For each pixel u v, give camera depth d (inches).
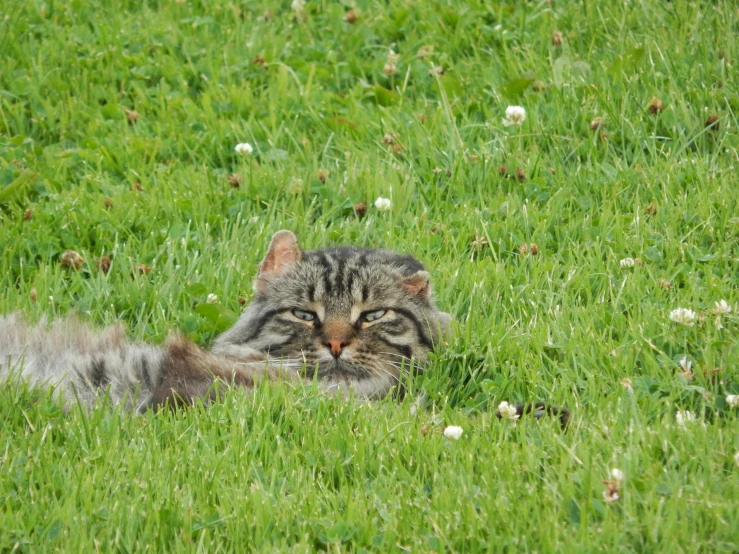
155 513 313.0
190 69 652.7
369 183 546.9
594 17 661.3
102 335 428.8
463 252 502.9
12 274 498.6
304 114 611.5
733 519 303.3
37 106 623.8
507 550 298.7
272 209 535.8
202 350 426.3
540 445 353.1
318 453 350.3
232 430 358.3
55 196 540.7
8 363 391.9
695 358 412.5
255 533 309.4
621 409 373.4
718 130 563.2
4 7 692.7
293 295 435.5
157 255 504.4
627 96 584.7
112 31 674.8
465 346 430.6
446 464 338.3
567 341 425.1
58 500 322.7
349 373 424.5
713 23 636.7
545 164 558.6
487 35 664.4
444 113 590.9
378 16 694.5
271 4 725.3
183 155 588.7
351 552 301.0
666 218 504.1
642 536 301.3
